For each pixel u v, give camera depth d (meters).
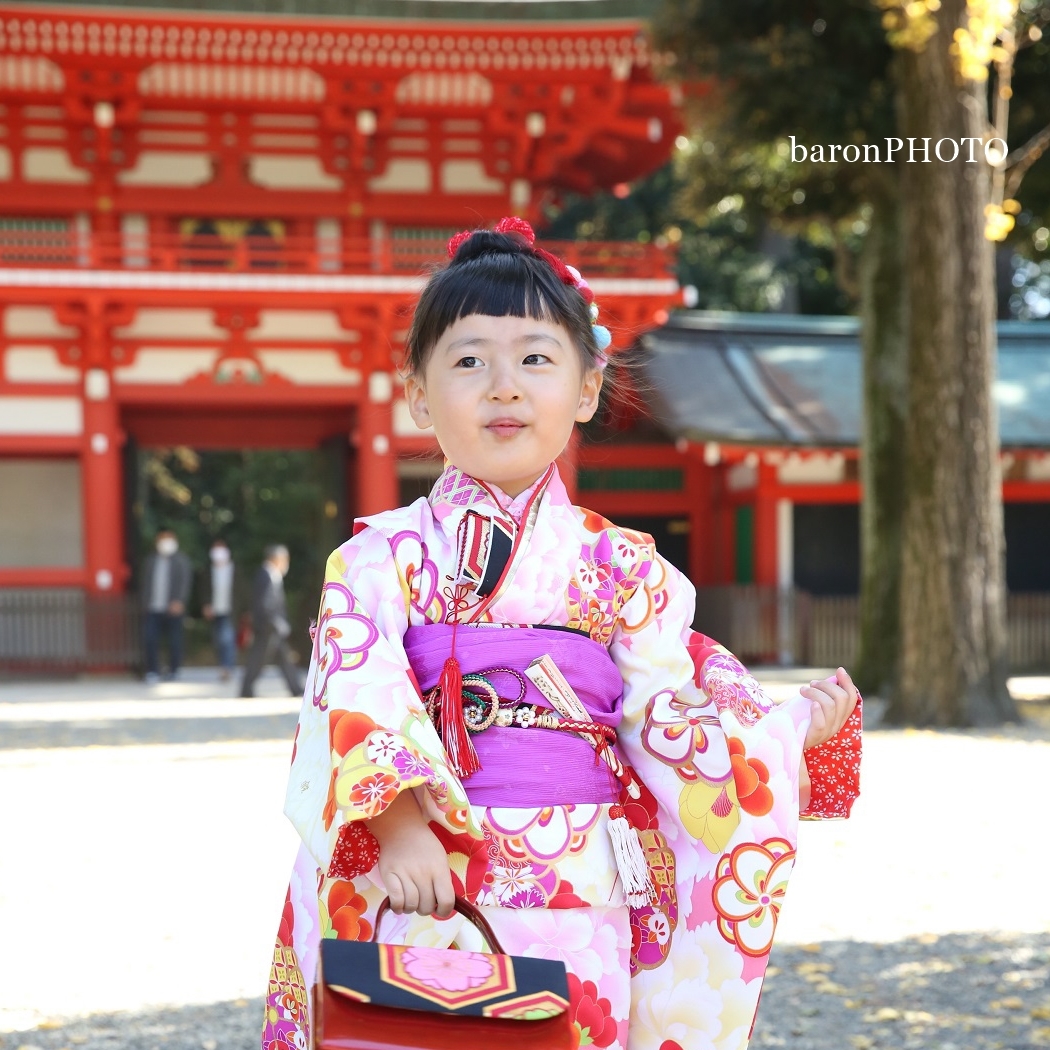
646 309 18.61
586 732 1.90
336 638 1.83
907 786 8.40
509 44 18.12
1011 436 20.27
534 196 20.41
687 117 15.23
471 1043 1.48
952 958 4.68
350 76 18.45
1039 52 13.81
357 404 19.11
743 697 1.99
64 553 19.27
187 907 5.46
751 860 1.90
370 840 1.77
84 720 12.97
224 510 34.22
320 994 1.48
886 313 15.05
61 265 17.78
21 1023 3.99
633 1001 1.98
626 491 21.70
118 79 17.97
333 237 19.80
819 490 20.11
